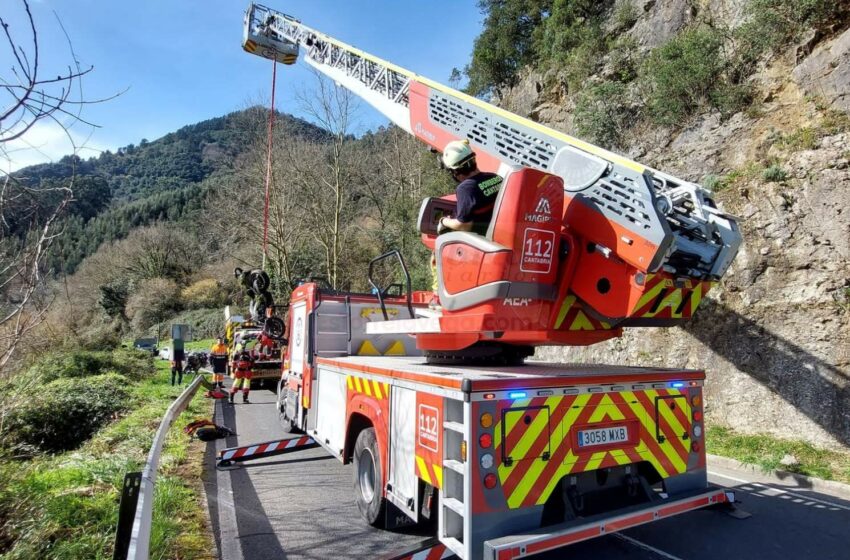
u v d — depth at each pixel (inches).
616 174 159.0
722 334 359.9
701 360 369.7
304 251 1342.3
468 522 123.3
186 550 167.6
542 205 156.9
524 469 132.3
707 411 357.1
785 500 227.1
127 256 2129.7
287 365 342.3
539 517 132.5
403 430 160.1
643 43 585.0
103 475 215.9
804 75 383.6
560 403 140.7
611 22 653.3
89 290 1884.8
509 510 128.6
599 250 159.0
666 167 458.3
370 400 187.3
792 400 314.0
